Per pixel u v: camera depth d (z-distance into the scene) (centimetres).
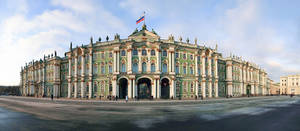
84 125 1650
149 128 1530
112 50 5953
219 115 2239
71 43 6938
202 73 6594
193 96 6281
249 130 1462
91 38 6222
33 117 2095
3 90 15962
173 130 1459
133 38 5941
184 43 6378
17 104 3947
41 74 8831
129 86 5578
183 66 6222
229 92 7906
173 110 2762
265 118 2022
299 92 16325
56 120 1897
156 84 5641
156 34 6944
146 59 5738
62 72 7662
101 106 3409
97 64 6141
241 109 2914
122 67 5797
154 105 3606
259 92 10900
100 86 5997
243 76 9056
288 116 2175
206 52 6812
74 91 6594
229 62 8100
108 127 1569
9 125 1658
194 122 1780
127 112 2525
